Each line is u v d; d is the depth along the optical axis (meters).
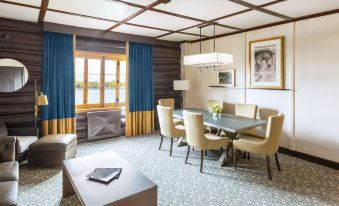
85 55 5.06
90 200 1.78
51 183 2.98
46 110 4.38
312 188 2.87
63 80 4.59
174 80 6.32
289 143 4.22
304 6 3.40
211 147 3.42
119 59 5.59
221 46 5.50
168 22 4.32
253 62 4.75
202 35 5.50
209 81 5.91
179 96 6.59
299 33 3.99
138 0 3.17
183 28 4.80
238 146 3.41
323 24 3.67
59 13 3.77
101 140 5.17
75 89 4.98
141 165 3.64
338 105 3.53
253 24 4.47
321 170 3.47
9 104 4.17
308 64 3.89
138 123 5.74
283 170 3.46
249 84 4.86
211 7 3.46
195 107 6.41
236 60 5.15
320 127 3.77
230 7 3.46
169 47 6.28
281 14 3.79
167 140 5.18
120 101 5.71
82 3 3.29
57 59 4.50
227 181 3.08
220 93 5.62
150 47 5.84
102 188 1.97
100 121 5.17
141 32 5.19
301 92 4.00
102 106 5.41
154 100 6.09
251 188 2.88
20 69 4.23
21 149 3.24
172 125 4.07
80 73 5.06
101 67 5.33
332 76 3.59
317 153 3.81
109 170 2.29
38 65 4.40
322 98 3.72
